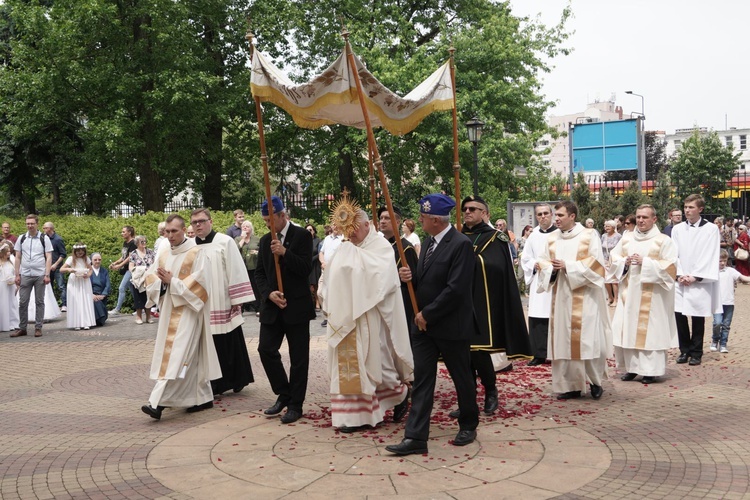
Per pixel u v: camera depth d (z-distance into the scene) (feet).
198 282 23.18
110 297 54.13
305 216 89.81
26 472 17.67
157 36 72.49
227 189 101.91
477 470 16.85
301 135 91.09
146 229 57.93
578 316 24.03
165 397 22.77
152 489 16.25
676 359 31.68
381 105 22.20
